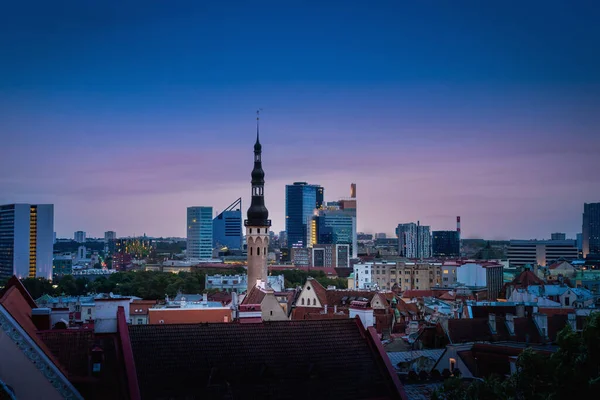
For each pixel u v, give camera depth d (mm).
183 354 83000
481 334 165625
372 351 89688
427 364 118875
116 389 77688
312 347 88312
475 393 86625
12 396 68125
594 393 77750
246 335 87500
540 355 85750
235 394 80812
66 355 80000
